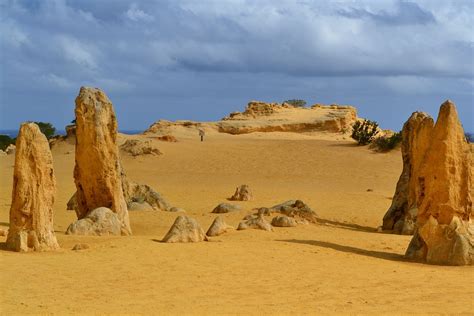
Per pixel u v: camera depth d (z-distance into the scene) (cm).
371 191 4162
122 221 2239
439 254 1723
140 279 1384
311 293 1294
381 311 1155
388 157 5881
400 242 2170
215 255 1702
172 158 6019
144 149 6097
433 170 1777
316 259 1705
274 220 2478
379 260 1748
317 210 3053
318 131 8931
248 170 5494
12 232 1734
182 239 1919
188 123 9106
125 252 1711
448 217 1753
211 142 7169
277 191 4097
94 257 1636
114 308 1122
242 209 2997
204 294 1258
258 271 1507
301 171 5391
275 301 1212
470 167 1775
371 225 2698
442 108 1791
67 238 1978
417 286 1394
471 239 1716
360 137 6662
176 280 1382
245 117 9831
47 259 1591
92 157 2234
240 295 1258
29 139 1744
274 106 10119
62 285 1307
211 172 5406
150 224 2533
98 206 2256
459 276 1533
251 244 1914
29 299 1180
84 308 1117
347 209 3109
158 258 1636
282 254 1755
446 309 1184
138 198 3036
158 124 8988
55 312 1085
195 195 3844
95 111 2241
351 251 1889
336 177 5084
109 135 2261
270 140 7531
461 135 1783
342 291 1323
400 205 2509
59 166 5694
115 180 2256
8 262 1533
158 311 1105
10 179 4747
